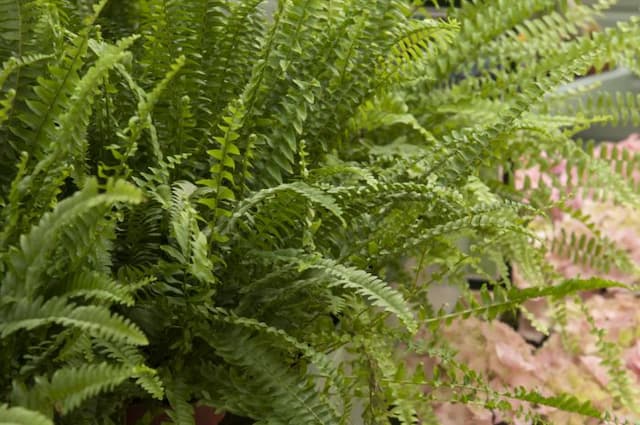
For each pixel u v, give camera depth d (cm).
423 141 202
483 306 155
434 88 210
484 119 195
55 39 141
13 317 123
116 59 128
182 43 156
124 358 132
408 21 165
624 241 234
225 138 138
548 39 206
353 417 172
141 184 141
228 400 142
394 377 151
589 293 231
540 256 190
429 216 159
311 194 139
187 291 142
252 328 146
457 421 188
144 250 150
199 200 142
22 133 135
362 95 165
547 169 201
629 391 183
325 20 165
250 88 149
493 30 201
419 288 164
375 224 156
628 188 197
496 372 199
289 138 153
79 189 143
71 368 127
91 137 152
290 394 141
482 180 204
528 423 190
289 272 148
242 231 151
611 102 210
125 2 175
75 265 130
